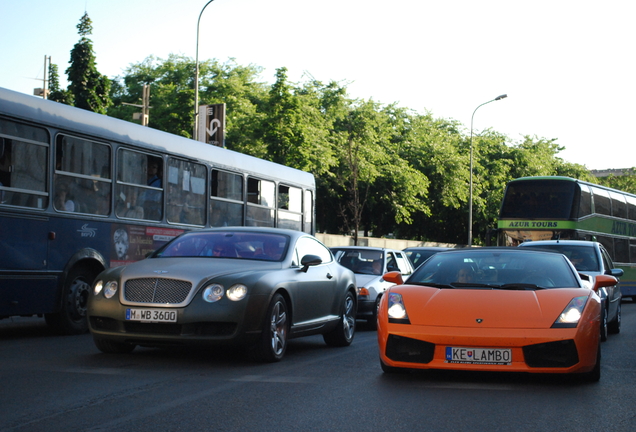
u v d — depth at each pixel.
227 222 14.62
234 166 14.89
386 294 7.57
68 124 10.93
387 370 7.38
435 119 59.50
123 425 5.18
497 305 7.03
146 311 7.90
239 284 8.05
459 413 5.73
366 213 49.19
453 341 6.82
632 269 29.12
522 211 24.80
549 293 7.27
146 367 7.92
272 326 8.42
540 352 6.73
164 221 12.86
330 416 5.57
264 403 6.05
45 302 10.62
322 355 9.45
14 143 10.05
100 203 11.51
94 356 8.70
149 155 12.57
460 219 56.22
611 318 13.19
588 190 25.64
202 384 6.93
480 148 59.56
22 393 6.32
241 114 45.47
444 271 8.07
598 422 5.48
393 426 5.25
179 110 40.91
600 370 7.60
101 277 8.38
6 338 10.95
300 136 37.28
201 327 7.90
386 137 48.03
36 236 10.38
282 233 9.74
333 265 10.66
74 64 49.75
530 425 5.35
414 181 47.25
